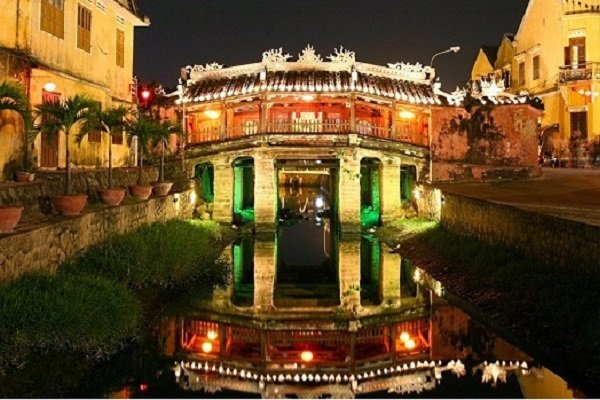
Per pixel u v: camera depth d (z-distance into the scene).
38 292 10.70
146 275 15.58
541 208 17.39
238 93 30.84
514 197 22.23
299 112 33.94
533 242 14.91
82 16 23.11
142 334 12.57
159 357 11.87
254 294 18.19
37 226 12.48
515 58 47.34
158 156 30.70
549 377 10.47
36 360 9.62
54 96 20.91
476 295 15.52
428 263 20.94
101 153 25.03
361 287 19.23
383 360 11.90
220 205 30.59
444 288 17.84
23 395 8.77
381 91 31.00
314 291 19.00
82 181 18.53
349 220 29.45
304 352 12.51
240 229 30.84
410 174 32.91
